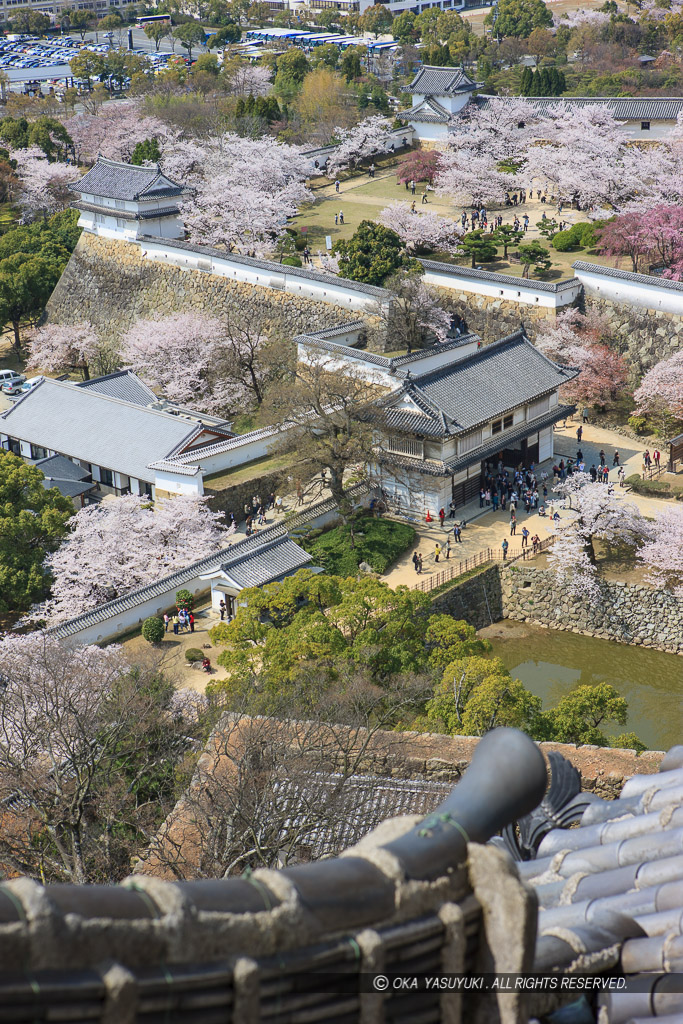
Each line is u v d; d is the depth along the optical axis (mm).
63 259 103438
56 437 71188
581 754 29328
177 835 27734
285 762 27703
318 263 92125
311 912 5195
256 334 81188
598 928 7613
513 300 79625
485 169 101125
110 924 4660
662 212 82062
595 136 103562
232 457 64750
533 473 66938
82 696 31891
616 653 55312
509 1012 5598
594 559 58531
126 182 97188
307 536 59500
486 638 56844
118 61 182500
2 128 132000
